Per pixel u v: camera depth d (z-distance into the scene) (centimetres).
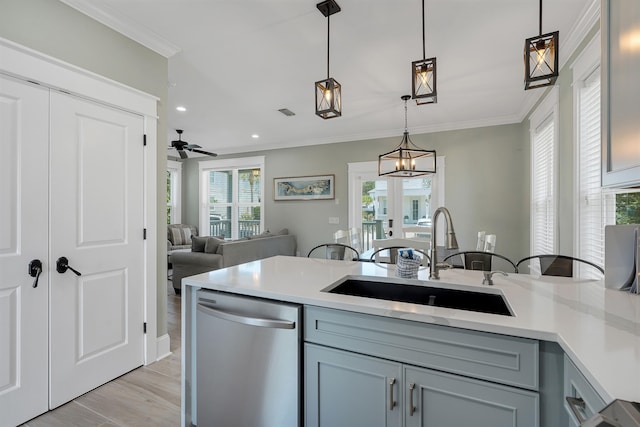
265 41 251
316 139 598
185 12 214
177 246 630
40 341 181
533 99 371
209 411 158
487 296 146
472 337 105
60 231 190
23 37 174
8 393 169
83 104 201
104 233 213
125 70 227
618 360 77
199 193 735
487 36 242
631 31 104
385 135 546
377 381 120
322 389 130
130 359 230
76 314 198
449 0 202
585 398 79
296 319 133
